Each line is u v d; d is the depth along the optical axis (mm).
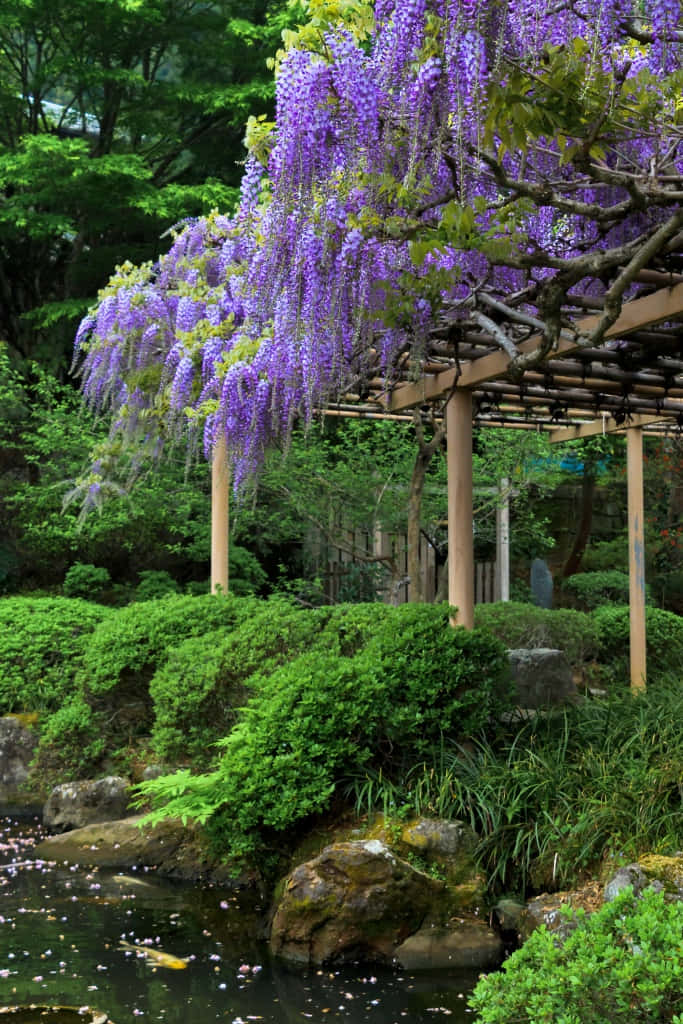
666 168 3234
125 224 11219
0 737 6207
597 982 1991
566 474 11086
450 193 2910
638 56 3152
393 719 4340
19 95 11445
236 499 4801
